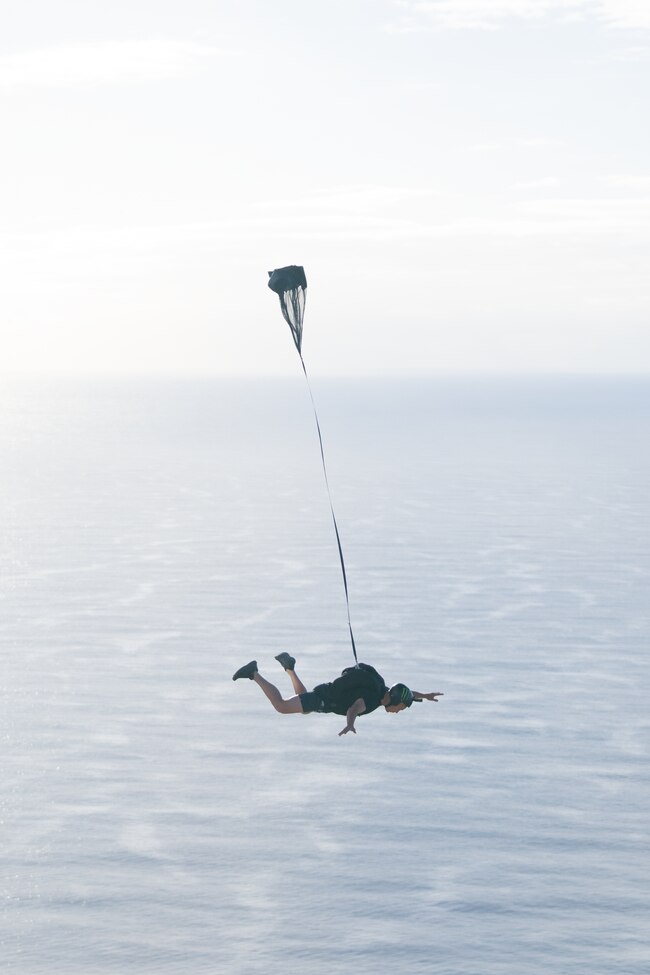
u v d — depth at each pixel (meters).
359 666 42.09
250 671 42.09
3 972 159.62
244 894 186.38
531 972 160.50
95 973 160.12
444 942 169.25
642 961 163.38
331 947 168.75
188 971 161.12
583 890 186.88
